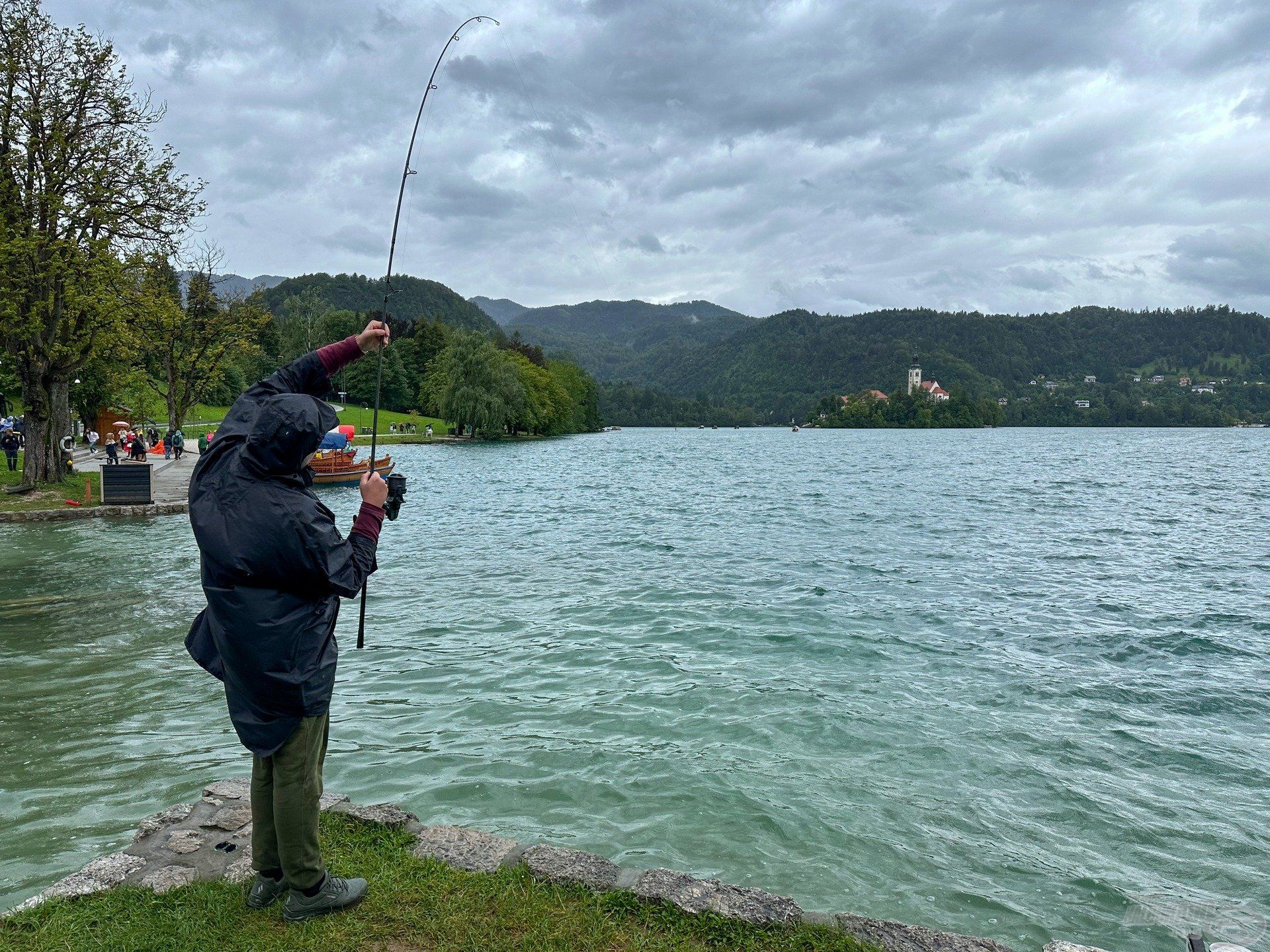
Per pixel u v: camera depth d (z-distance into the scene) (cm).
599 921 327
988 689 839
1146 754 671
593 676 848
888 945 322
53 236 2406
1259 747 690
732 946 316
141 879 354
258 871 328
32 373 2466
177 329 4038
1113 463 6869
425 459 6419
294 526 288
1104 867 482
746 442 12875
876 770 619
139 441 3606
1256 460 7481
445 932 317
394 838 396
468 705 748
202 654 318
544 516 2625
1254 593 1424
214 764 577
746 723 715
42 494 2450
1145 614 1241
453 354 9106
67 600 1180
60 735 634
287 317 14038
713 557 1739
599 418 17362
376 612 1161
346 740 655
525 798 551
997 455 8600
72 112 2484
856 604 1260
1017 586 1464
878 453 9038
